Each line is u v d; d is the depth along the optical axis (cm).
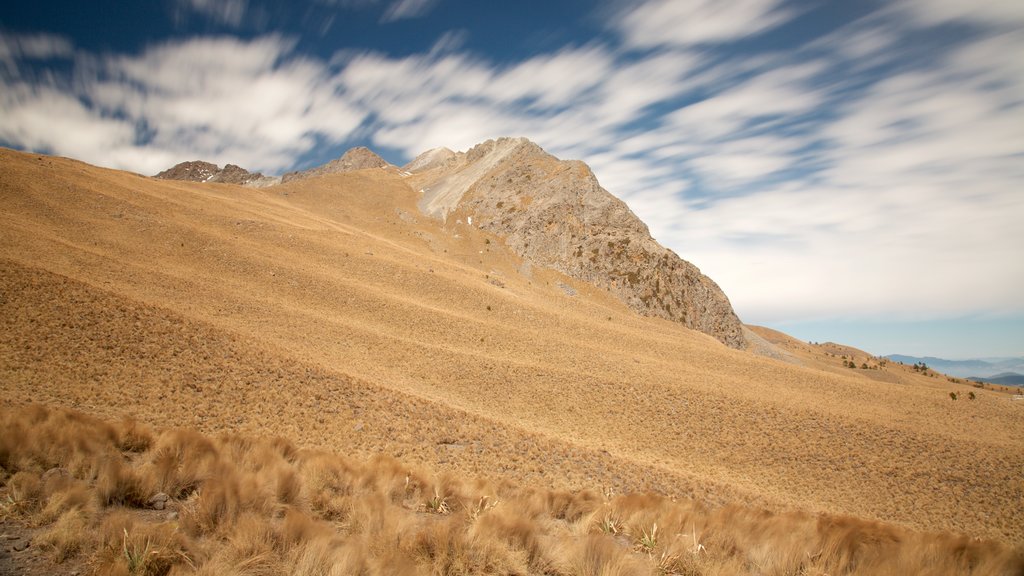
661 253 14512
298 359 3659
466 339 6612
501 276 12938
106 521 693
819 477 3906
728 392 5928
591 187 16400
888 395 7138
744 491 3119
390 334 6106
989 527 3266
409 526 888
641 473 2870
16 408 1522
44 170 8644
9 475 880
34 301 2933
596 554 794
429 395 4159
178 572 611
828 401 6375
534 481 2248
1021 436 5625
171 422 2017
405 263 10012
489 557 770
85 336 2748
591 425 4406
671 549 889
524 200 16488
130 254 6500
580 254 14312
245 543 687
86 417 1389
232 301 5594
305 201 16488
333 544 739
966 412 6456
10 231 5400
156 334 3089
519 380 5241
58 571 611
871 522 1124
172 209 9331
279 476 1027
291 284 7112
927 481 4006
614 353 7306
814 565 869
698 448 4222
